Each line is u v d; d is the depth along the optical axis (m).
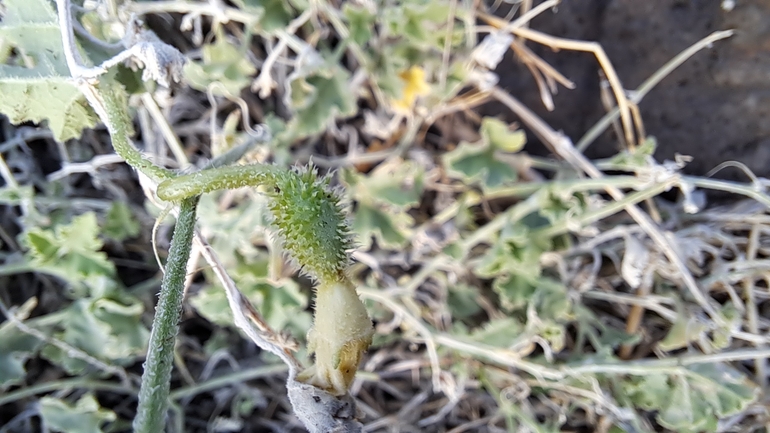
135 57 0.09
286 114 0.15
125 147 0.08
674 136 0.13
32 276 0.14
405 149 0.14
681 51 0.12
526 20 0.12
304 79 0.13
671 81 0.13
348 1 0.14
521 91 0.14
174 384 0.14
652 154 0.13
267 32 0.12
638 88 0.13
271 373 0.14
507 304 0.13
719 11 0.12
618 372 0.13
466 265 0.14
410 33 0.12
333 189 0.07
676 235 0.13
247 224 0.12
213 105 0.12
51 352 0.12
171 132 0.12
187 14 0.13
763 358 0.13
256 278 0.13
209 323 0.14
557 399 0.14
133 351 0.12
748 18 0.12
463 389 0.14
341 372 0.07
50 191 0.14
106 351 0.12
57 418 0.12
